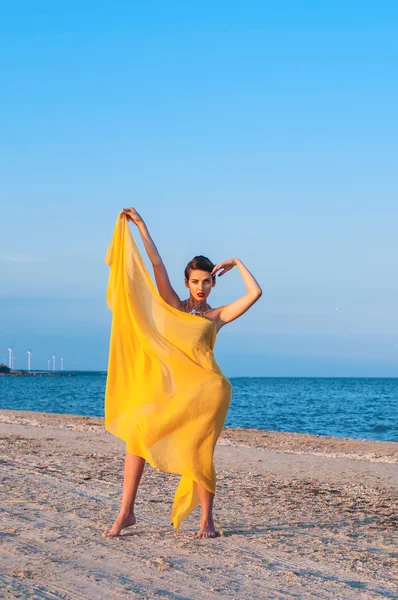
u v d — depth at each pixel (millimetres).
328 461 11242
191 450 4941
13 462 9500
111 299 5246
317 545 5008
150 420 4949
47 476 8180
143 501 6652
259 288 5223
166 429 4949
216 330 5223
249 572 4203
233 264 5344
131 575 4078
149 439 4965
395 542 5227
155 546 4801
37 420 20188
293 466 10453
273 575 4152
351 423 33094
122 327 5172
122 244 5250
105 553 4574
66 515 5832
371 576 4199
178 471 4934
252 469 9922
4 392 78250
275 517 6109
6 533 5121
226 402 5004
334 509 6703
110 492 7129
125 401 5164
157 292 5156
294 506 6766
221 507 6531
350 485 8594
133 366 5176
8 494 6816
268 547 4883
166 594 3709
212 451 5012
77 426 17859
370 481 9062
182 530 5352
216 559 4488
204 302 5316
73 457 10359
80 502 6461
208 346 5117
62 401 54594
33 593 3688
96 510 6070
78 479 8000
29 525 5402
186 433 4945
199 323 5062
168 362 4992
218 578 4047
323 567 4379
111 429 5152
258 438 16578
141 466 5133
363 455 12797
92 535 5094
